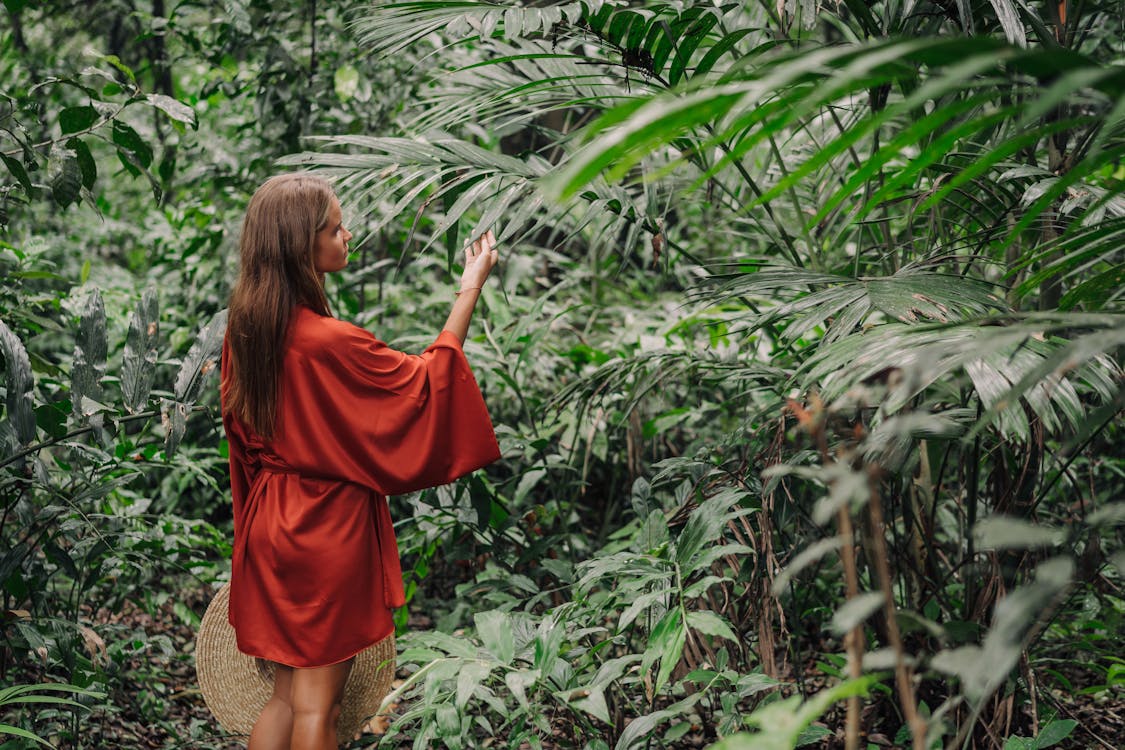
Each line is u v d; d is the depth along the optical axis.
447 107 2.60
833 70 1.24
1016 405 1.49
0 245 2.75
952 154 2.20
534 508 2.98
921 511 2.37
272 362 2.09
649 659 1.90
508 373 3.09
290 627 2.08
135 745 2.62
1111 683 2.30
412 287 4.51
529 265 4.12
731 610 2.31
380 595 2.18
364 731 2.66
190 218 4.60
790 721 1.02
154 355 2.36
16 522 2.69
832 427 1.94
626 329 3.97
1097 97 1.09
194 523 3.02
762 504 2.10
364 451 2.10
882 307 1.84
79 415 2.28
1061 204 2.18
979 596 2.13
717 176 3.00
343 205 2.29
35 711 2.38
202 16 5.34
